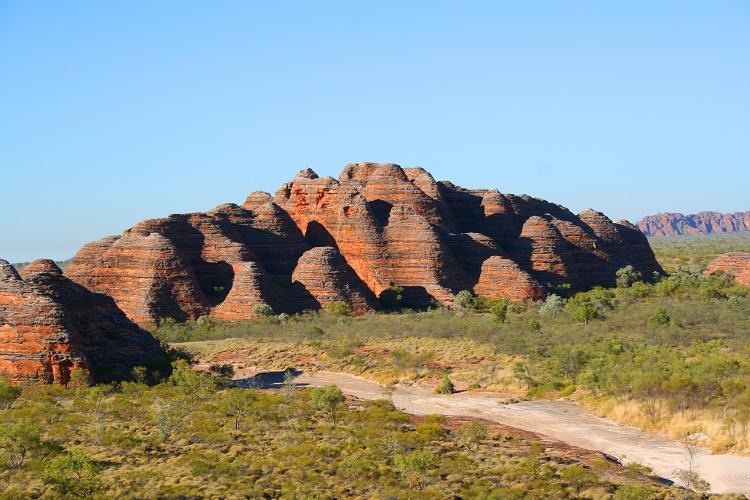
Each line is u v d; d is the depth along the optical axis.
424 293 109.50
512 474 38.34
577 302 98.50
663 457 43.66
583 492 36.19
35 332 59.69
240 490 35.62
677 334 75.62
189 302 100.38
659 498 35.31
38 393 55.66
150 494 34.88
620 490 35.25
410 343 80.44
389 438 43.75
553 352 70.56
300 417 50.19
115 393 57.91
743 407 47.25
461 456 41.53
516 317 92.31
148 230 109.94
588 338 76.69
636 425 50.59
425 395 63.12
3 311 60.72
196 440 44.44
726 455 43.25
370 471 38.16
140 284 100.06
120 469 39.09
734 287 109.44
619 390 55.78
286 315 95.94
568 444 46.59
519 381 63.84
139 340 70.31
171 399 54.69
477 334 82.38
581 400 57.59
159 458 41.16
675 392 51.56
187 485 36.34
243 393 53.94
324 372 73.94
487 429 48.91
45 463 38.31
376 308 104.69
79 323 64.94
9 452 40.53
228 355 80.94
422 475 37.66
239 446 43.12
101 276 102.69
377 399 60.22
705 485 38.16
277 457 40.94
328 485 36.66
